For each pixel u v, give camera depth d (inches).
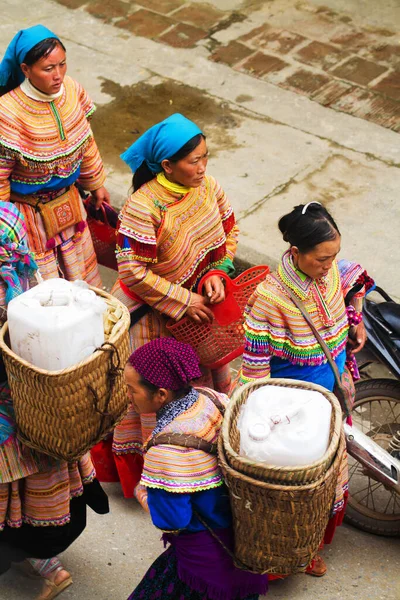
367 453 140.6
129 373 109.0
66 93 164.4
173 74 277.4
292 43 289.7
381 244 213.0
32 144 160.9
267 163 239.8
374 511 150.5
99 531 149.7
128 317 117.3
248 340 127.3
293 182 233.0
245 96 266.5
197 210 146.3
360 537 150.1
